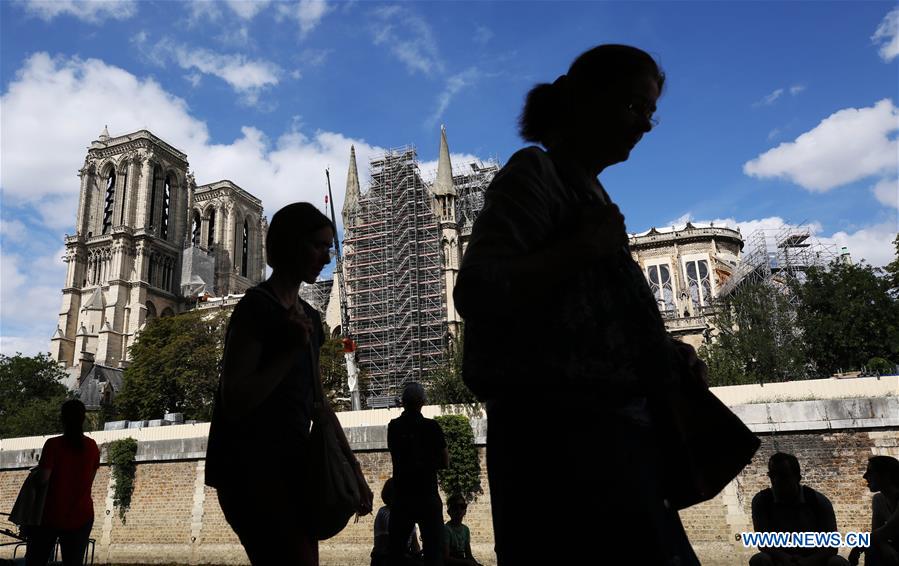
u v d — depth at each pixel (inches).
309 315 138.3
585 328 69.4
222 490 123.3
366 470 1152.8
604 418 69.9
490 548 1043.3
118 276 4197.8
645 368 71.7
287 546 119.3
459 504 502.0
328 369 2487.7
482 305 64.6
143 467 1327.5
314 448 126.7
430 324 2908.5
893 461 328.8
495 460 74.7
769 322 1724.9
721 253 2768.2
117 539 1293.1
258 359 120.2
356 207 3565.5
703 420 80.3
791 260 2223.2
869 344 1684.3
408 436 298.5
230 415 116.8
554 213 73.7
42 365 3053.6
